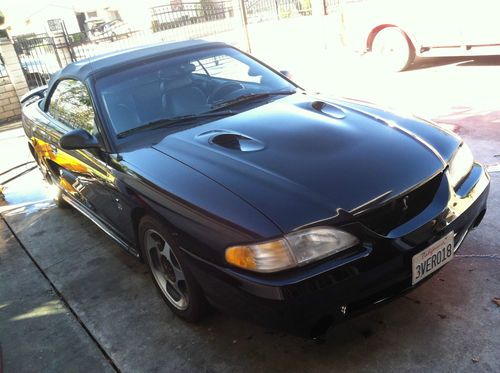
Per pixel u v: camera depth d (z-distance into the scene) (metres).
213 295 2.30
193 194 2.36
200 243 2.26
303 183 2.24
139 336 2.82
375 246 2.13
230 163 2.49
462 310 2.54
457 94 6.28
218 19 18.14
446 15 7.11
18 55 11.50
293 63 10.66
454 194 2.43
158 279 2.95
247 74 3.67
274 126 2.81
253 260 2.08
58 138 3.85
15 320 3.21
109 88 3.30
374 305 2.21
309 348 2.47
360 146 2.50
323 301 2.05
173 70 3.47
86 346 2.83
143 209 2.64
